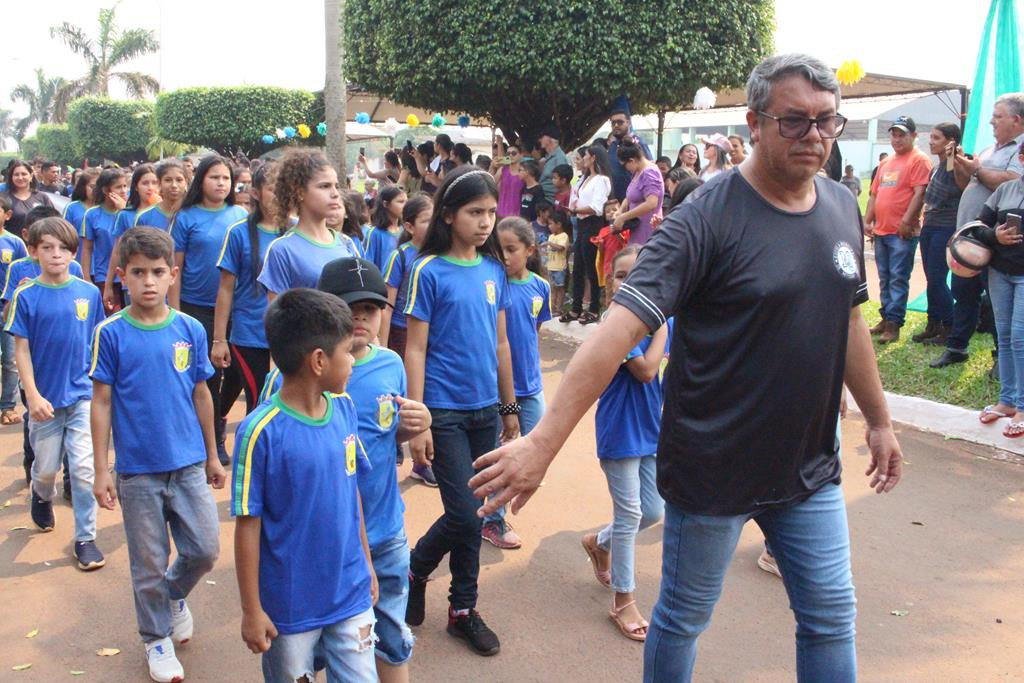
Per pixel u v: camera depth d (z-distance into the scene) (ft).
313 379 8.45
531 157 36.27
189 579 11.85
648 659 8.83
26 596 13.74
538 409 15.71
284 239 14.08
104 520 16.78
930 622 12.57
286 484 8.41
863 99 49.42
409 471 19.10
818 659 8.54
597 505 17.03
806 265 7.80
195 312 19.35
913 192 24.64
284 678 8.64
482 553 15.06
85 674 11.56
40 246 14.99
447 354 11.93
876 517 16.07
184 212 19.29
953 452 19.16
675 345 8.31
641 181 28.09
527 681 11.27
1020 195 18.78
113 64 147.74
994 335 24.41
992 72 25.62
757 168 7.95
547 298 15.58
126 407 11.39
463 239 11.90
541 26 34.04
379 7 37.81
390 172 46.93
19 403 25.48
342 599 8.79
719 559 8.37
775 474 8.14
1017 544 14.96
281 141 93.71
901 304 25.30
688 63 34.65
